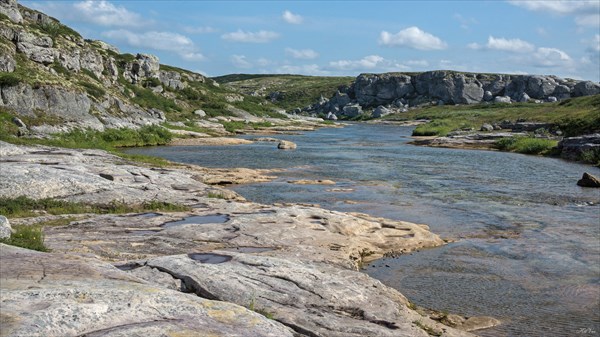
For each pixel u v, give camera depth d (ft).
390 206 91.25
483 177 130.21
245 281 35.91
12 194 70.59
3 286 24.17
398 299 41.96
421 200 97.60
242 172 128.77
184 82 408.05
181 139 234.58
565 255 61.11
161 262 37.29
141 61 367.04
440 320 40.73
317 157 175.11
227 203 77.87
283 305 33.99
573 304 45.60
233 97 468.75
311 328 31.17
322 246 57.21
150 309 23.35
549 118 273.13
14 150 109.70
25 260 29.63
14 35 222.69
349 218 69.97
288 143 208.13
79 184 76.23
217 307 25.13
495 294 48.01
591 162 162.91
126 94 296.10
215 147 209.26
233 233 57.36
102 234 53.93
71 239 50.49
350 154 188.03
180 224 61.26
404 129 395.96
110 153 133.08
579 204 94.58
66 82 210.38
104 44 387.14
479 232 73.10
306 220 66.90
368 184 116.78
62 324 20.36
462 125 321.73
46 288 24.21
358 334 31.45
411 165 155.02
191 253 43.19
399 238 66.33
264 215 67.26
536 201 97.35
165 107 321.32
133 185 82.84
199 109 362.74
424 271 55.11
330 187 111.96
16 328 19.34
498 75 574.15
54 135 172.76
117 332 20.51
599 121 216.33
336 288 38.19
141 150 188.85
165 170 110.73
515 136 227.61
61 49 251.80
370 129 395.34
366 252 61.05
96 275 28.50
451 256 61.00
